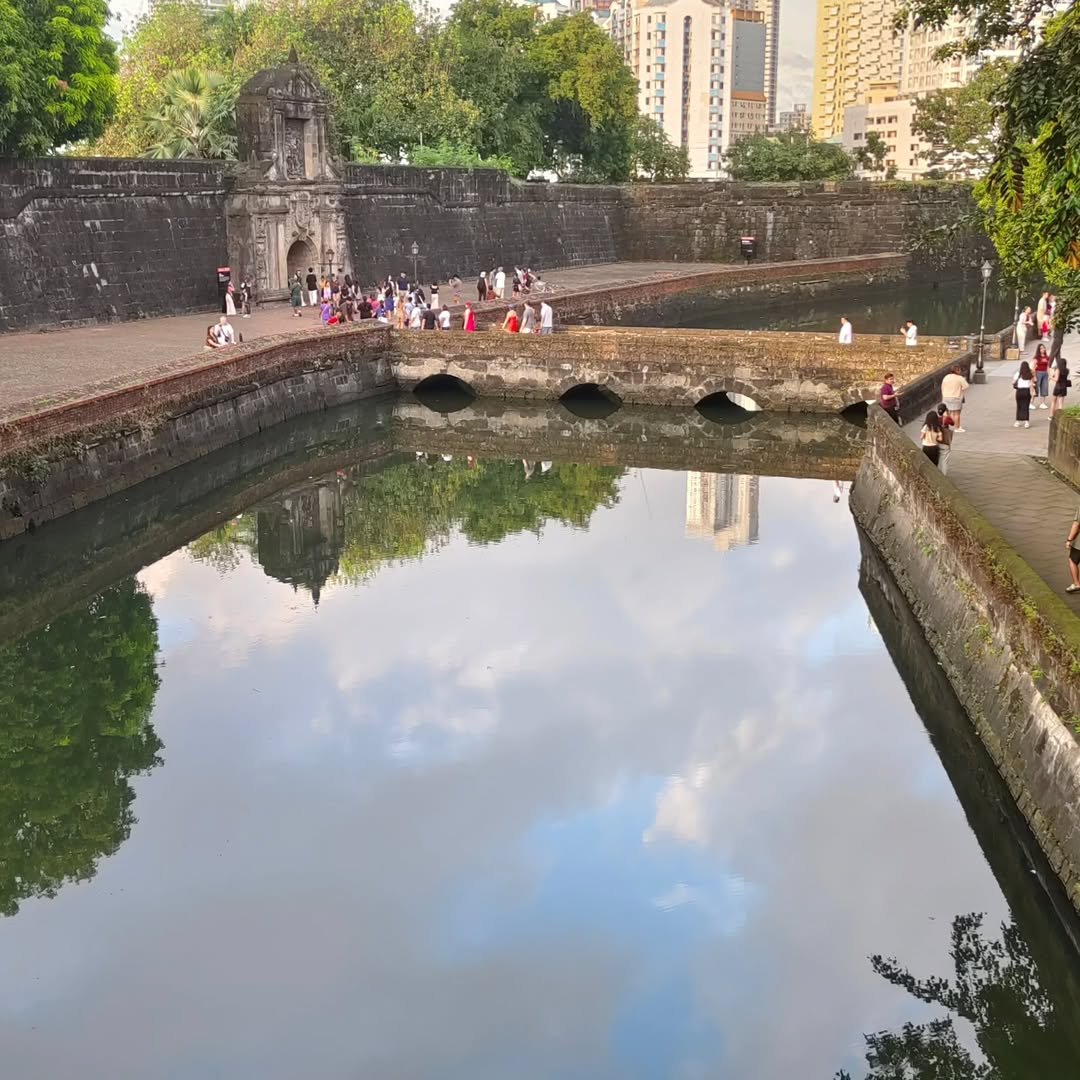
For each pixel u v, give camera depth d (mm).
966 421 31766
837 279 78812
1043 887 13750
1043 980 13414
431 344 45156
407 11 74688
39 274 43344
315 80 53094
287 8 70938
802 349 40438
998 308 75750
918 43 180500
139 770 18031
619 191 85062
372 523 31453
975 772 16766
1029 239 20812
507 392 44719
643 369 42812
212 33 75250
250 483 35219
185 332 43375
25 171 42594
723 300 69812
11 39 39094
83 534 27984
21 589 25625
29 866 15469
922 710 19719
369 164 59750
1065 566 18609
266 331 44031
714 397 44938
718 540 29484
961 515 18969
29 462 26109
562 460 38188
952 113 91562
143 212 47969
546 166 91375
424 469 37156
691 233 84438
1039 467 25922
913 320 69312
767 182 86562
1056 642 14016
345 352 43344
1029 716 14820
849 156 102188
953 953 13812
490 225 70500
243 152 51594
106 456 29203
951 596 19219
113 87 45000
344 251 56031
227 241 51781
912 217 83750
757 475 35375
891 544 24234
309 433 40344
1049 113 14273
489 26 85625
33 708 20297
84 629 23906
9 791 17344
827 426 40656
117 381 30953
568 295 54469
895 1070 12008
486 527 31078
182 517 31766
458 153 70938
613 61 84812
